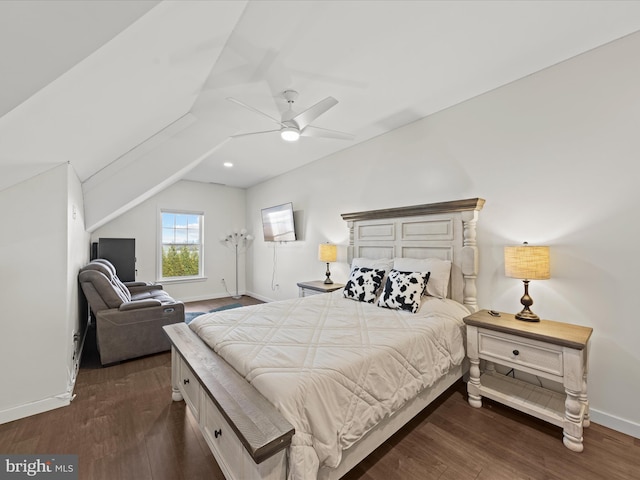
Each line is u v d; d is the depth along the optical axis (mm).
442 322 2092
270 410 1089
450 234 2623
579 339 1659
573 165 2012
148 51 1319
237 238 6398
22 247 1985
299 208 4785
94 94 1458
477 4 1534
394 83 2314
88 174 2906
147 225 5270
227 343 1667
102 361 2750
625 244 1809
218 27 1501
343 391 1310
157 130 2832
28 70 937
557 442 1709
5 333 1918
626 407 1785
